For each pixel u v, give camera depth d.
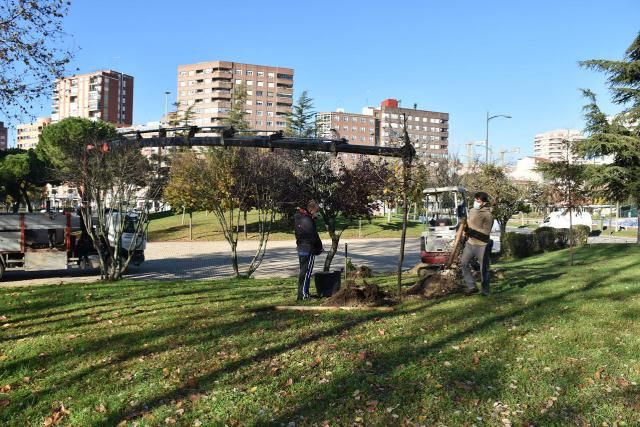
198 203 30.59
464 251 8.91
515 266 14.52
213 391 4.79
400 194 8.84
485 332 6.31
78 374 5.49
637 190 23.50
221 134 9.27
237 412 4.32
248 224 44.00
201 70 125.88
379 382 4.77
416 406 4.23
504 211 27.23
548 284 10.02
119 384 5.14
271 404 4.44
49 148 49.25
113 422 4.32
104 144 12.80
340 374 5.00
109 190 14.27
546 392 4.45
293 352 5.79
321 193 13.87
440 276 9.55
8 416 4.57
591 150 24.50
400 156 8.77
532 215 84.69
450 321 6.92
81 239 17.02
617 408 4.11
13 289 11.41
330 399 4.46
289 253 27.19
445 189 16.67
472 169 41.66
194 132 9.44
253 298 9.56
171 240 37.34
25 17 11.26
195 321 7.59
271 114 128.12
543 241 21.91
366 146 8.81
